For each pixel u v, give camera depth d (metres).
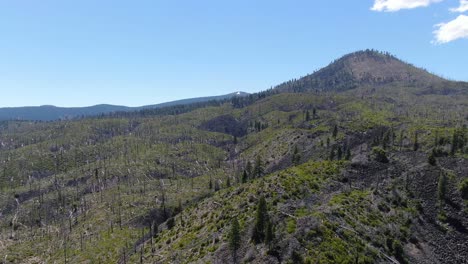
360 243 93.44
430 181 132.38
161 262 113.19
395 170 143.25
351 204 112.38
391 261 92.00
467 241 108.31
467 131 193.75
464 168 137.25
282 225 97.38
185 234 127.44
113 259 163.62
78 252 187.75
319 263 81.75
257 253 90.88
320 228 93.50
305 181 125.50
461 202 120.81
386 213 114.19
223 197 141.62
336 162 147.12
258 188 125.38
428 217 116.81
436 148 155.62
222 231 111.50
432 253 102.62
